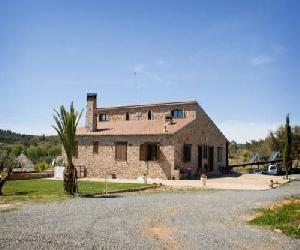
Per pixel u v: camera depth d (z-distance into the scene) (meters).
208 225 12.55
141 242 9.95
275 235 11.12
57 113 20.23
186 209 15.86
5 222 11.94
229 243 10.09
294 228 11.86
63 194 19.55
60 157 41.97
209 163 38.09
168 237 10.66
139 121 38.53
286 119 34.56
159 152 32.31
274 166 40.34
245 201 18.66
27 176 31.11
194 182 29.17
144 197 19.69
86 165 36.16
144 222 12.76
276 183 30.00
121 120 41.75
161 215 14.24
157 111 39.09
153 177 32.44
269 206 16.84
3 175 24.39
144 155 32.97
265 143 56.38
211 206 16.84
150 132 32.91
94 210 14.85
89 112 37.16
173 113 37.97
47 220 12.47
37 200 17.19
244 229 11.95
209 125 38.53
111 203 16.98
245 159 58.56
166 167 31.92
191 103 36.62
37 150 60.22
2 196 18.34
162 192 22.61
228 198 19.81
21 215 13.23
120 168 34.19
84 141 36.50
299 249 9.61
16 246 9.12
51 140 87.81
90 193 20.55
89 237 10.29
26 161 40.97
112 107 42.47
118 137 34.53
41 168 38.19
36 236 10.19
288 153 34.38
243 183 29.50
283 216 13.72
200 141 36.31
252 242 10.24
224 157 41.75
